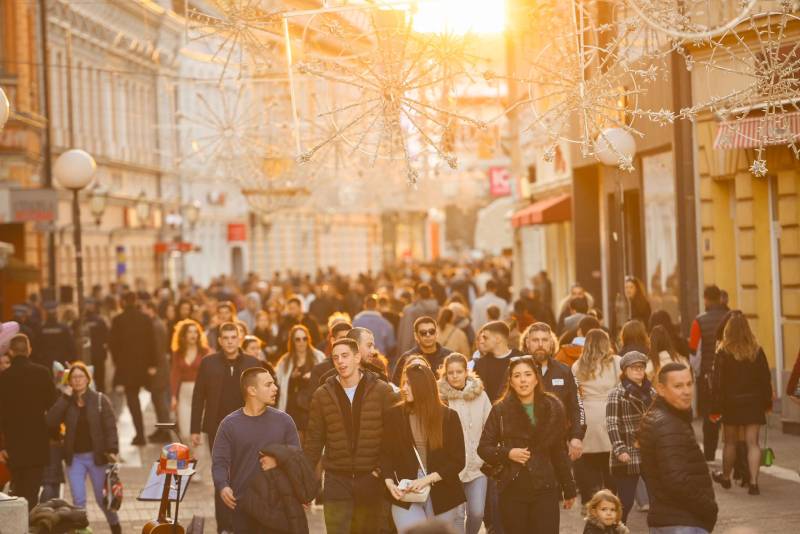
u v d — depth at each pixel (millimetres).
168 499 23781
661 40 47031
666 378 18938
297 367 31281
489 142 48781
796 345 41719
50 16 96875
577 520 28406
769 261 44188
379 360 26016
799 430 39312
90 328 53156
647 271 54469
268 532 22281
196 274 143625
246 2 26969
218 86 41844
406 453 21703
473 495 23984
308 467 22406
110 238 112812
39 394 29312
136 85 122250
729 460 30922
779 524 26844
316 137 39781
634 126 53312
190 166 135625
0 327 28734
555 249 79812
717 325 34781
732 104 25734
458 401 23922
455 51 25125
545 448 22125
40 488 31828
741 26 40000
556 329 46594
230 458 22781
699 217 47062
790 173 41812
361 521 22328
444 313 37969
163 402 45594
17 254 85500
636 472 25953
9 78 81750
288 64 24516
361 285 74688
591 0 27531
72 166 41531
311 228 179500
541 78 27344
